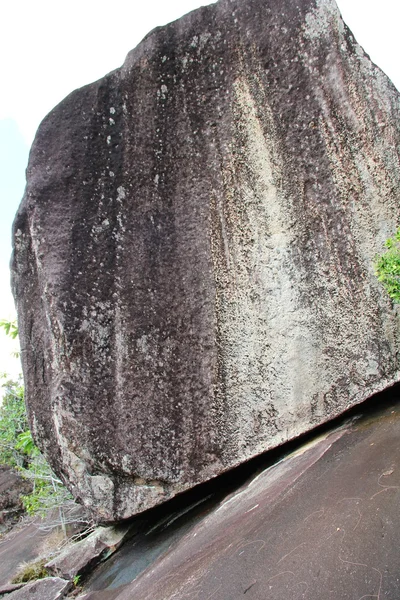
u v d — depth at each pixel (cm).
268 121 323
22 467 731
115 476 322
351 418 309
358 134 313
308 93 318
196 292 326
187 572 223
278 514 224
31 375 345
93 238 330
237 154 326
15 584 407
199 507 332
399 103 322
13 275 351
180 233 330
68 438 318
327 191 314
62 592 330
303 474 257
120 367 324
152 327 325
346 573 160
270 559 189
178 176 332
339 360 309
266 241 320
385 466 216
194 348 323
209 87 332
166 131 334
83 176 334
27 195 337
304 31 319
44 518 564
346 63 315
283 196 320
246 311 320
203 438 319
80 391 320
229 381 319
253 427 316
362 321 308
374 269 307
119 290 328
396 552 159
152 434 320
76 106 340
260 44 326
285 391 313
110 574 324
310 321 313
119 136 336
